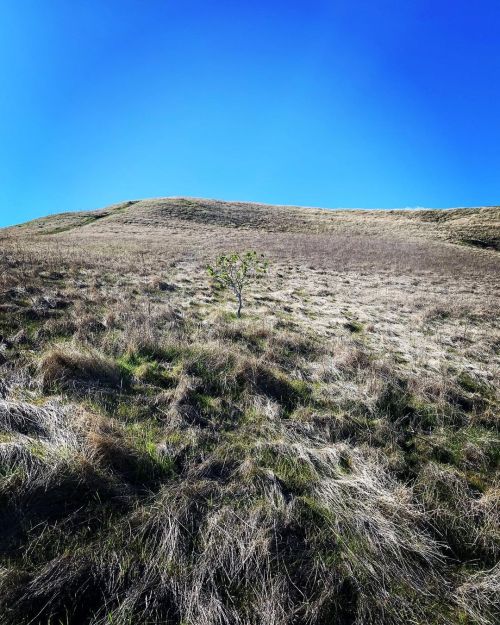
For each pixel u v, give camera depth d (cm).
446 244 3869
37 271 1148
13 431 405
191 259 2003
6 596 269
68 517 330
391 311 1277
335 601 302
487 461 494
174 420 477
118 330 727
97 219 4597
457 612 313
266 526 351
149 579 296
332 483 416
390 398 601
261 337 805
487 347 947
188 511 356
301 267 2170
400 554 349
